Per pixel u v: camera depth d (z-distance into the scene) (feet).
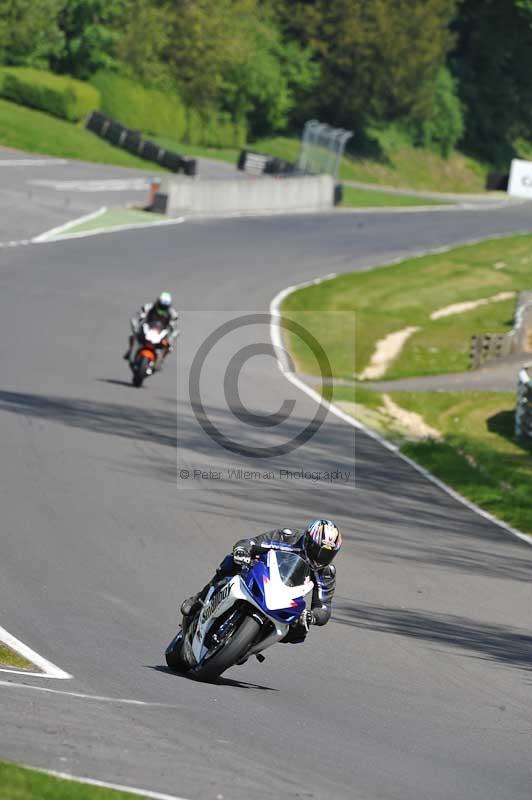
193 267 533.96
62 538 168.66
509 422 349.82
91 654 116.67
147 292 463.01
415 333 505.66
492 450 306.76
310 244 654.12
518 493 250.16
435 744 99.14
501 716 113.60
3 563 152.15
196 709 96.99
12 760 71.82
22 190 629.51
